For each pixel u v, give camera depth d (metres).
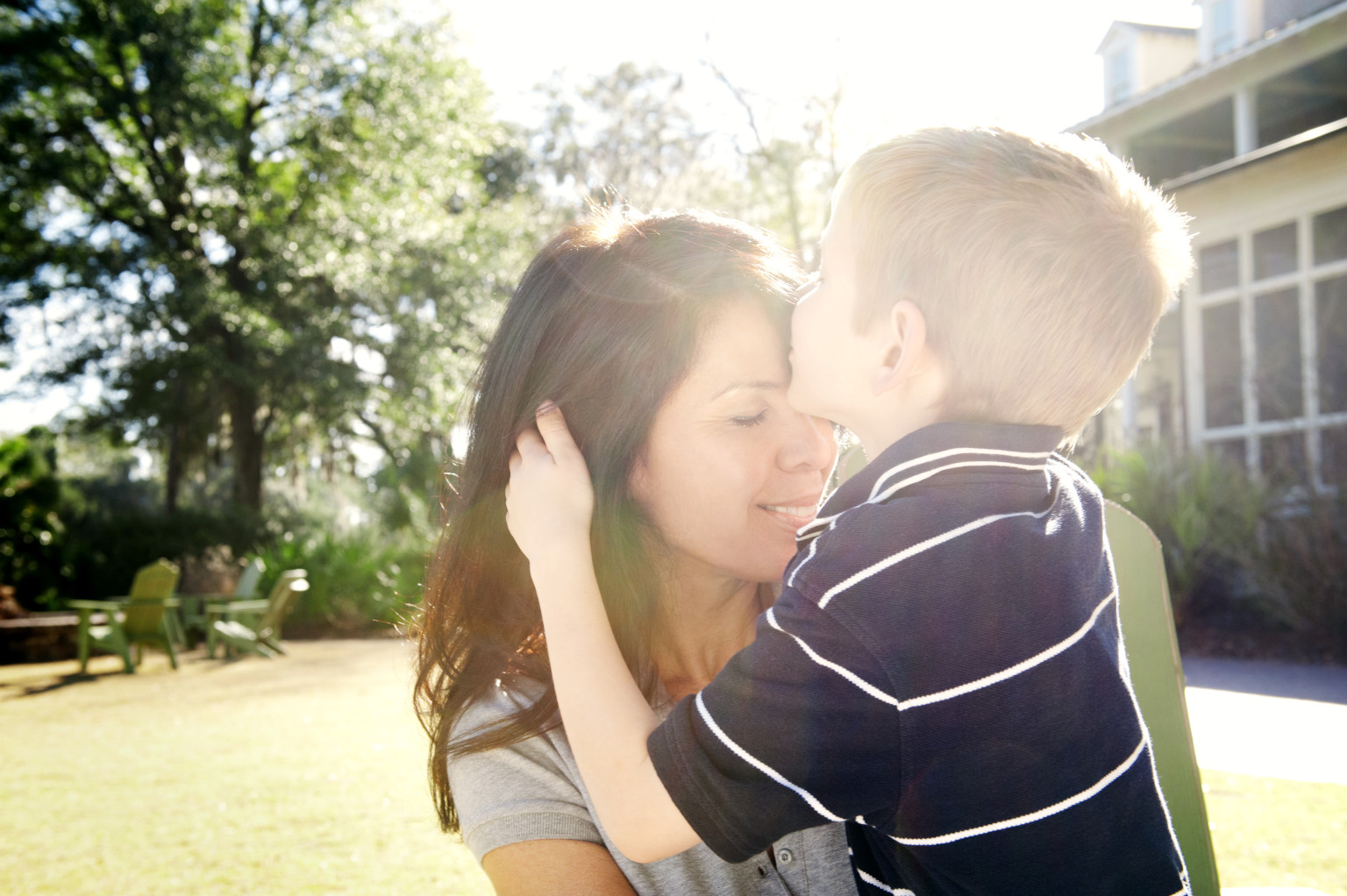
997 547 0.98
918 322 1.09
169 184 19.34
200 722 6.57
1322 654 6.96
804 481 1.17
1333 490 7.74
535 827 1.03
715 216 1.25
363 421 21.11
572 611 1.08
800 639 0.94
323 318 19.27
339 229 20.39
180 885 3.24
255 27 20.20
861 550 0.97
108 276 18.62
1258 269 10.75
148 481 31.36
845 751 0.91
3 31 17.81
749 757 0.92
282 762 5.14
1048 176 1.09
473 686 1.18
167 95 18.17
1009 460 1.04
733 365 1.12
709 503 1.13
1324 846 3.09
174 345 18.62
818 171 15.49
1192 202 11.30
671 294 1.11
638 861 0.99
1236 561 8.12
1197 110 13.77
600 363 1.14
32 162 18.11
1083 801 0.95
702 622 1.27
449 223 21.72
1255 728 4.83
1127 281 1.07
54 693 8.51
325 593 13.15
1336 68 12.48
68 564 15.21
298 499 25.78
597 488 1.15
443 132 22.05
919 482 1.03
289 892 3.14
